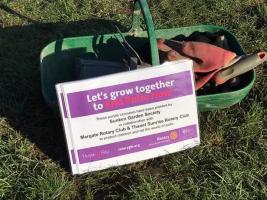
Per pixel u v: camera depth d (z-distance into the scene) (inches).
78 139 29.1
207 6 43.8
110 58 35.9
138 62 32.0
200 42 33.7
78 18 42.3
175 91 29.7
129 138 29.9
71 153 29.4
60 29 41.4
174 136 30.7
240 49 34.8
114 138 29.7
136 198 29.5
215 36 35.4
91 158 29.8
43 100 35.5
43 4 43.3
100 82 28.3
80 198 30.4
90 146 29.5
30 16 42.3
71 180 31.0
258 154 32.3
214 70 32.4
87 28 41.7
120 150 30.1
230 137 33.5
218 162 31.8
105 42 35.5
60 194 30.0
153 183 30.4
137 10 34.1
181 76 29.5
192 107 30.3
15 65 38.2
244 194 30.0
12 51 39.4
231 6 43.7
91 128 29.1
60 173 31.3
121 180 31.1
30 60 38.8
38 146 32.9
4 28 41.1
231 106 35.1
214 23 42.6
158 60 29.5
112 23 42.1
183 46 33.0
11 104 35.4
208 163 31.9
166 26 42.0
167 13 43.1
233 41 35.5
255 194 30.2
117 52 35.8
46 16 42.3
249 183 30.6
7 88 36.5
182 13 43.1
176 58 32.4
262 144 32.8
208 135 33.4
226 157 32.2
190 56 32.7
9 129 33.8
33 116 34.7
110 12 43.2
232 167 31.3
